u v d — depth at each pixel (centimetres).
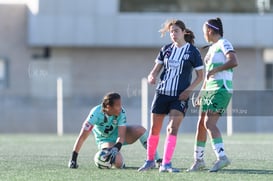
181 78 2831
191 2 9650
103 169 2975
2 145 4656
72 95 8100
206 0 9675
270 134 6775
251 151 4031
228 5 9688
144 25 9575
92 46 9569
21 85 8475
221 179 2623
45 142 5009
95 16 9500
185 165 3222
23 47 9538
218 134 2858
